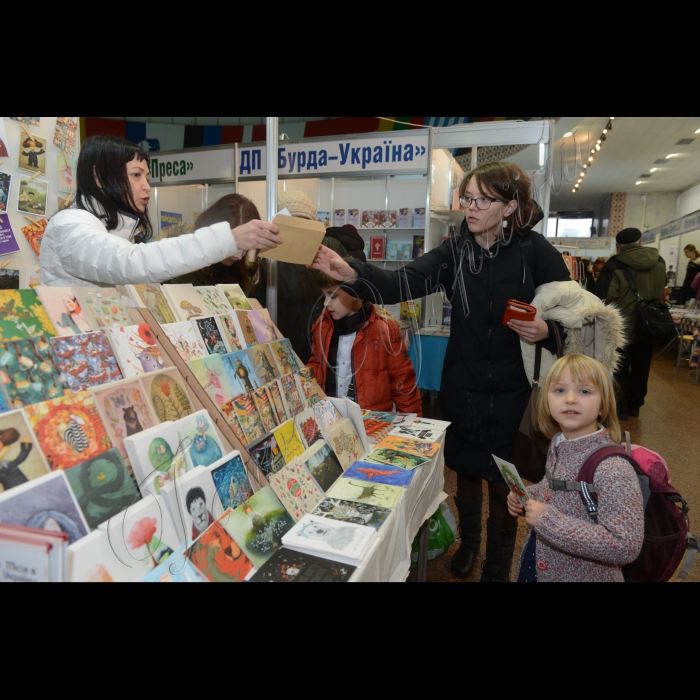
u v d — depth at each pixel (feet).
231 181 14.98
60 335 2.74
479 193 5.06
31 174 6.13
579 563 4.04
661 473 3.76
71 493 2.23
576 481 3.89
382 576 3.41
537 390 5.35
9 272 5.91
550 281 5.49
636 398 14.47
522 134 11.51
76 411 2.50
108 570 2.24
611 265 14.47
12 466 2.16
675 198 47.24
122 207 3.95
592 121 20.77
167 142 26.08
